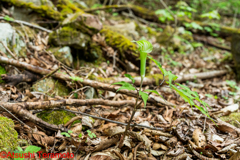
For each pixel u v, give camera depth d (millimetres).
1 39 2680
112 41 3627
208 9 7633
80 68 3240
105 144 1943
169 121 2506
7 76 2365
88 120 2322
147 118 2564
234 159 1781
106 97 2904
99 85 2648
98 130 2221
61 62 3094
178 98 3113
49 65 2906
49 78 2662
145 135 2199
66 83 2750
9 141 1641
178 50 4957
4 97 2230
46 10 3645
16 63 2473
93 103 2289
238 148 1975
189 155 1951
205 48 5410
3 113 1966
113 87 2658
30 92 2375
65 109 2189
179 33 5508
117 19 5438
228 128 2301
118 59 3623
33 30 3434
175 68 4230
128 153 1961
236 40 4164
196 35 5820
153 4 7035
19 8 3512
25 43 3047
